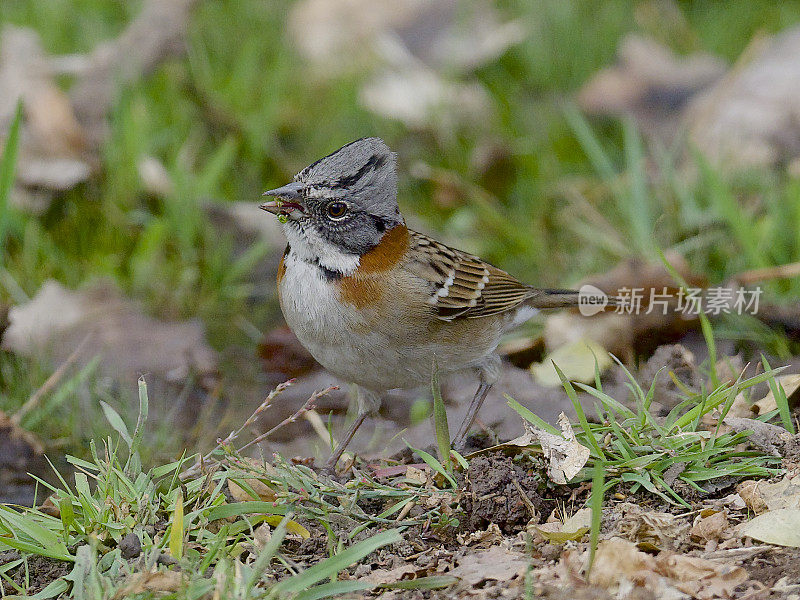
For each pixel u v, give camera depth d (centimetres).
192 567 625
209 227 1218
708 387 898
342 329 834
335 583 606
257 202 1288
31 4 1462
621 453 742
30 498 827
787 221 1156
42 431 924
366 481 747
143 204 1233
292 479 730
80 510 720
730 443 757
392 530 637
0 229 1073
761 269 1060
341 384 1029
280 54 1459
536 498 719
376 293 830
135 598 602
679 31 1562
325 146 1373
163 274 1169
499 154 1315
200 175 1282
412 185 1324
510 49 1511
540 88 1473
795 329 994
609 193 1269
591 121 1403
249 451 896
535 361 1018
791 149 1308
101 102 1320
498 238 1238
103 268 1163
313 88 1461
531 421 755
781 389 794
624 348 994
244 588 607
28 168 1212
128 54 1360
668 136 1369
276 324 1145
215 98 1370
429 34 1535
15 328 1055
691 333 1000
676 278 923
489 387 905
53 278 1152
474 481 720
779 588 593
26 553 678
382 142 852
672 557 616
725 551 643
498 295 906
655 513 690
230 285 1194
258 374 1045
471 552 677
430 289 849
